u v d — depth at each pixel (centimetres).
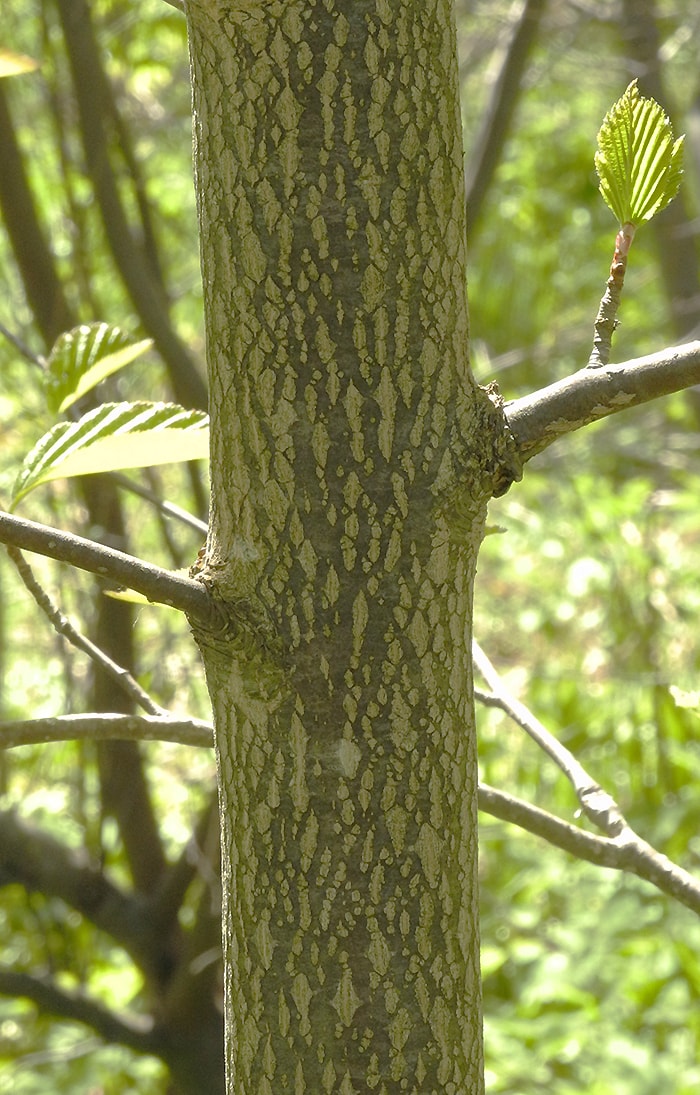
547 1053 259
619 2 481
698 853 308
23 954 304
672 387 106
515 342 633
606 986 297
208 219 106
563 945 289
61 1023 304
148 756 300
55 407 124
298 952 107
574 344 520
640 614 351
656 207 107
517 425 107
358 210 104
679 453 541
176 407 112
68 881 267
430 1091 107
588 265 663
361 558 106
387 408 105
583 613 384
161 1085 292
